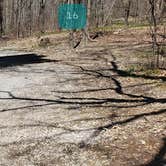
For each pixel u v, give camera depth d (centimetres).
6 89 1246
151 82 1270
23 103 1062
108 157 684
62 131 820
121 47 2170
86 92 1177
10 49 2666
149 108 969
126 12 3409
